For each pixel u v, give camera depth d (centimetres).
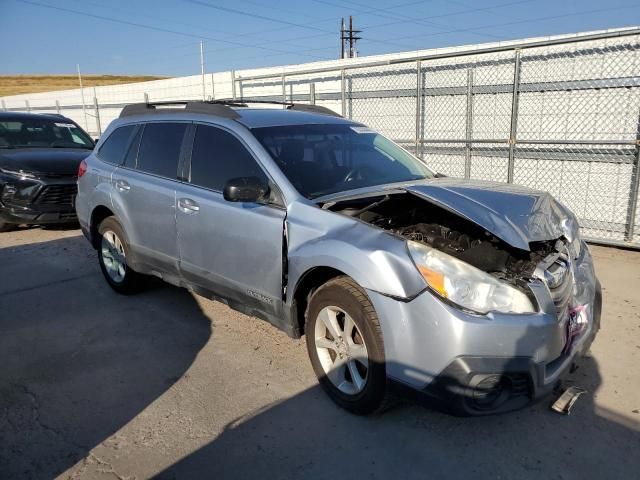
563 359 289
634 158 660
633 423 304
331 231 314
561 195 741
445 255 276
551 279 285
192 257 414
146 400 338
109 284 541
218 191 394
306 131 409
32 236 825
